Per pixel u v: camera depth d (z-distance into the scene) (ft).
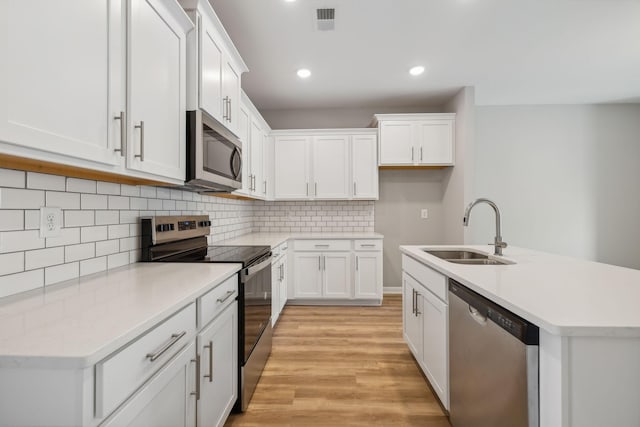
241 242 9.59
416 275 7.01
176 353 3.38
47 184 3.80
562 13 7.60
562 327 2.62
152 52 4.27
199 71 5.47
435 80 11.46
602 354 2.69
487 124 14.53
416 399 6.12
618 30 8.34
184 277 4.38
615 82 11.84
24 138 2.49
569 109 14.35
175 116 4.89
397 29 8.23
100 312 2.86
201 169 5.33
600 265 5.30
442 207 14.08
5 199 3.33
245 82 11.48
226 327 4.96
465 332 4.51
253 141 10.39
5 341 2.23
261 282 6.97
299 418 5.56
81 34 3.07
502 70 10.69
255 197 10.88
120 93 3.64
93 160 3.24
